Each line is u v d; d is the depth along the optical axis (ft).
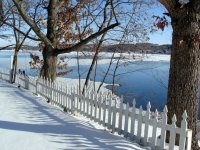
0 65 107.24
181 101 16.29
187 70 16.20
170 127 14.75
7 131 17.78
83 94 22.58
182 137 14.24
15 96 30.42
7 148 15.19
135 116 16.90
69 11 43.78
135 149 15.60
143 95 51.65
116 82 66.23
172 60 16.61
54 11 36.32
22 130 18.03
